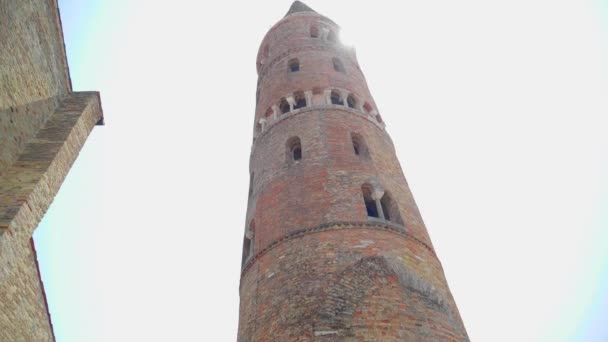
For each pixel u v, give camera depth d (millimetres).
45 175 13383
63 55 16984
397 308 16297
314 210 20578
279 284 18047
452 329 16797
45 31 15594
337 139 25000
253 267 20203
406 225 20844
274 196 22703
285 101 29781
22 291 13461
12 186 12805
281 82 31656
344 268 17594
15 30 13500
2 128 12906
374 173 23031
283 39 37500
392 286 17109
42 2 15336
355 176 22406
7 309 12750
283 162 24547
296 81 30828
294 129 26406
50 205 13773
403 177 25328
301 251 18859
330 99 28797
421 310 16703
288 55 34750
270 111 29859
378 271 17531
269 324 16844
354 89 30688
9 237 11703
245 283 20203
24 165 13570
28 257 13352
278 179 23594
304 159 23797
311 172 22766
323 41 36562
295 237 19625
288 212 21125
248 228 23375
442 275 19969
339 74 31953
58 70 16609
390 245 19016
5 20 12906
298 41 36062
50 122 15570
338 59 34500
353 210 20359
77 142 15633
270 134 27500
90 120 16734
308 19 39219
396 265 18078
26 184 12906
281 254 19328
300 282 17531
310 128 25969
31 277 13883
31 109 14625
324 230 19406
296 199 21609
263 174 24953
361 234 19219
